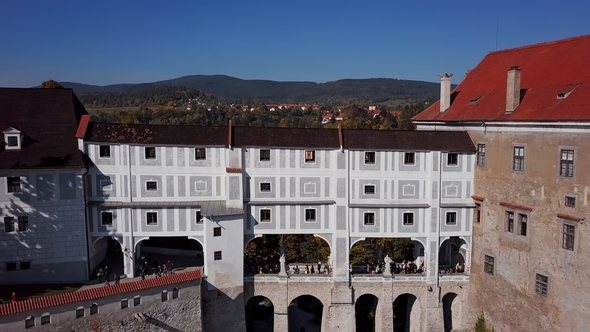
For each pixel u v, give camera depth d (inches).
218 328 2001.7
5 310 1438.2
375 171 2084.2
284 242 2748.5
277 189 2068.2
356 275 2124.8
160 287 1792.6
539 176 1747.0
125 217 1988.2
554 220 1678.2
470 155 2113.7
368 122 5910.4
